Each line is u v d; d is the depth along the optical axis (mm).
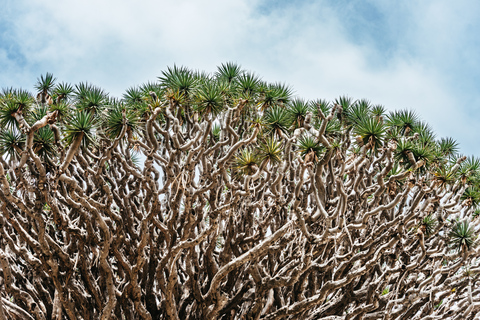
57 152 9250
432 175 11031
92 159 11750
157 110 9625
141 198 11914
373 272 11734
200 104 10930
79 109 10961
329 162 9617
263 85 12477
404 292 11516
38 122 8297
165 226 10531
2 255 9773
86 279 10453
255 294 10531
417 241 11609
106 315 9922
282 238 10398
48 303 10906
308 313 11664
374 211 9375
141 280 11203
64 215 9633
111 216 9883
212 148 10109
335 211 9180
